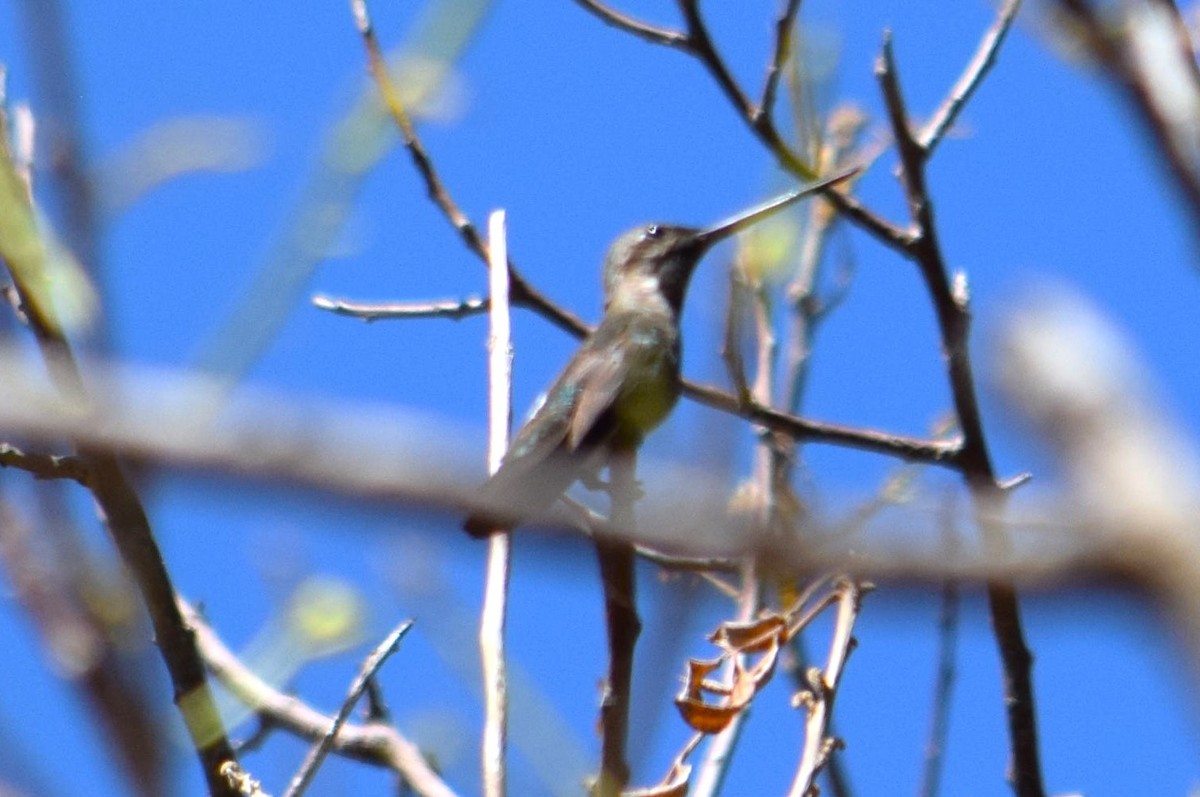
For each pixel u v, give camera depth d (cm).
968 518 282
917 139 902
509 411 710
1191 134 474
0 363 257
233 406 239
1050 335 282
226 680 817
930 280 895
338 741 813
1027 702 863
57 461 576
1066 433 258
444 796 785
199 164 500
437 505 232
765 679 689
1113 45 496
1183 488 240
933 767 838
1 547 480
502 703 612
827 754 668
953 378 879
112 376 254
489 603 639
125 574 523
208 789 620
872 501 304
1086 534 240
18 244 463
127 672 413
